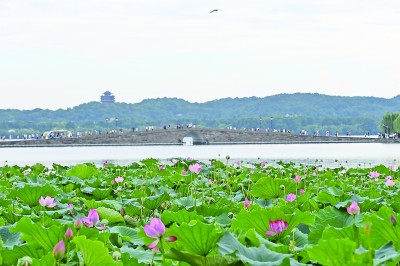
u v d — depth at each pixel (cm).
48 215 742
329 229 524
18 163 5078
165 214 632
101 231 578
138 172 1579
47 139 17575
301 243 590
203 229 438
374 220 512
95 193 1081
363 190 1199
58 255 422
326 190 984
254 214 598
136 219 852
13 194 917
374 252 397
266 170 1644
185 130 18588
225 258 398
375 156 5938
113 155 8081
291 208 801
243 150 10325
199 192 1110
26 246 514
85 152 10381
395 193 1071
